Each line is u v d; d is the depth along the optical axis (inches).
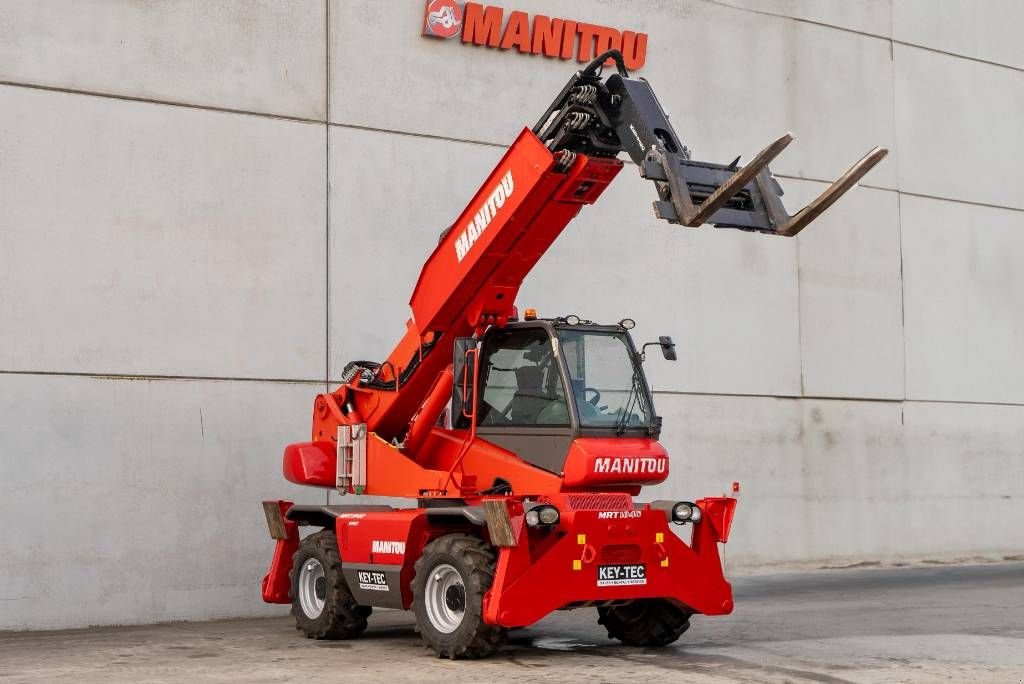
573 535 379.6
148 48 521.3
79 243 499.2
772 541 688.4
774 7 718.5
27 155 490.6
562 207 405.7
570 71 643.5
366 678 345.4
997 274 798.5
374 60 581.3
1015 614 504.4
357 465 453.4
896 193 757.3
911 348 754.8
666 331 663.1
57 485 486.6
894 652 396.5
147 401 510.3
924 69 777.6
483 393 424.8
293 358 548.4
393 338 576.1
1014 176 813.9
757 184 363.6
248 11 547.5
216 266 531.2
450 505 422.3
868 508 727.1
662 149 363.9
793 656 388.8
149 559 504.7
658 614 411.2
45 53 497.7
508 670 360.2
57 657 397.7
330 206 563.8
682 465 660.1
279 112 552.7
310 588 452.4
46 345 488.7
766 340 697.0
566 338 408.8
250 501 531.8
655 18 673.6
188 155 527.8
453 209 599.2
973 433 776.9
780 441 697.0
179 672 361.4
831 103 737.0
